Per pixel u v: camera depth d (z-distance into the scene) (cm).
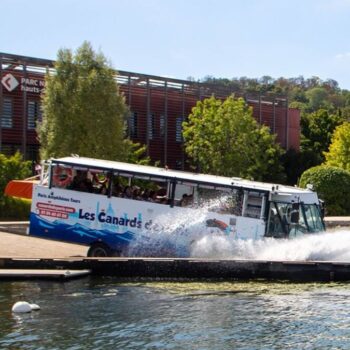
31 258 2103
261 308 1658
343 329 1448
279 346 1314
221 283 2027
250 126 5591
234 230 2289
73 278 2016
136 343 1323
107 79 4541
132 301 1725
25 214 3875
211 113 5544
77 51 4572
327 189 4491
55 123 4447
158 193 2336
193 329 1434
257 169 5694
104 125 4462
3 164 3853
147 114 5856
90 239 2330
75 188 2342
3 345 1305
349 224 3866
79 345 1308
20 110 5031
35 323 1475
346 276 2081
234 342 1341
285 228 2284
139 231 2317
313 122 9231
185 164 6166
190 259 2094
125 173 2336
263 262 2077
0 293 1814
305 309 1650
